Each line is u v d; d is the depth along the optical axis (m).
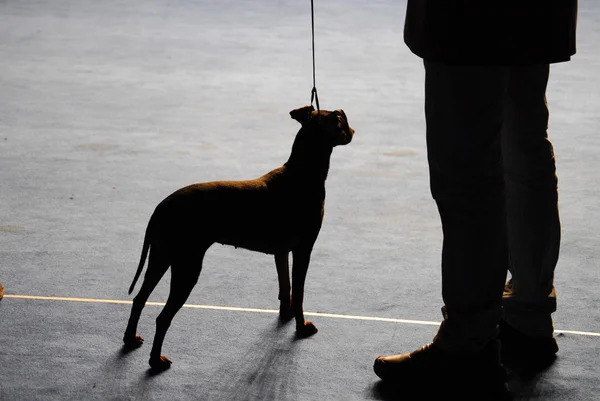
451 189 4.54
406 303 6.07
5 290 6.12
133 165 9.61
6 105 12.47
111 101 12.89
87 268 6.60
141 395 4.74
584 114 12.38
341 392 4.82
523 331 5.21
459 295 4.64
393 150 10.46
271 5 23.38
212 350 5.29
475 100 4.38
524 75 4.76
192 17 21.30
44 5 22.75
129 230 7.52
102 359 5.14
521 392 4.83
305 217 5.34
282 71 15.32
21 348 5.24
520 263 5.11
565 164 9.89
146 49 17.22
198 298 6.07
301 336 5.51
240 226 5.17
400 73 15.27
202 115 12.12
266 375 5.00
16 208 8.05
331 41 18.28
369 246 7.26
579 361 5.19
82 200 8.34
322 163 5.40
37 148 10.23
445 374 4.75
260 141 10.79
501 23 4.24
